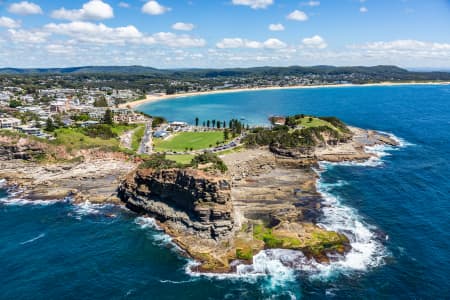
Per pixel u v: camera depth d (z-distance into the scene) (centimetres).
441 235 10219
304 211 11762
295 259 9075
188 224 10494
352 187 14125
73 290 8056
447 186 14162
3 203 12962
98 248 9838
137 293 7988
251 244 9700
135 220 11594
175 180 11112
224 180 10275
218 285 8219
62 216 11900
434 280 8238
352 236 10119
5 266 8931
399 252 9356
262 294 7875
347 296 7769
